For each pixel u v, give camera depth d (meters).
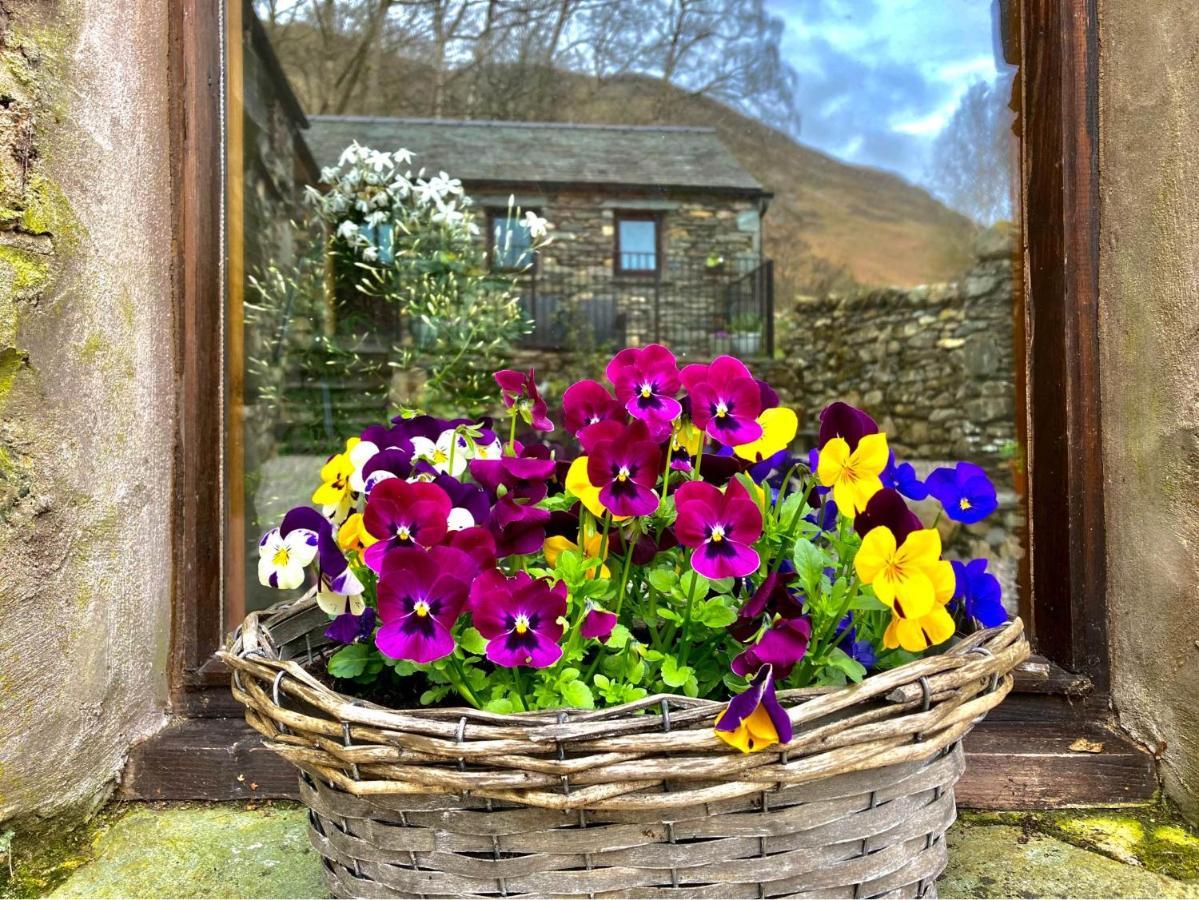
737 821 0.66
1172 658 1.18
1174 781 1.19
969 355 5.16
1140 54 1.23
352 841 0.72
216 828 1.18
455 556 0.66
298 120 3.70
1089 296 1.31
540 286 6.32
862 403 6.68
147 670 1.29
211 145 1.40
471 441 0.87
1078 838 1.16
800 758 0.63
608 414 0.79
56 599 1.11
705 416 0.75
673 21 5.81
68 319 1.12
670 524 0.82
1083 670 1.29
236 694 0.75
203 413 1.38
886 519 0.71
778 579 0.75
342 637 0.82
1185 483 1.15
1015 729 1.28
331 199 3.64
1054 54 1.33
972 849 1.13
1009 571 1.76
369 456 0.84
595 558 0.78
